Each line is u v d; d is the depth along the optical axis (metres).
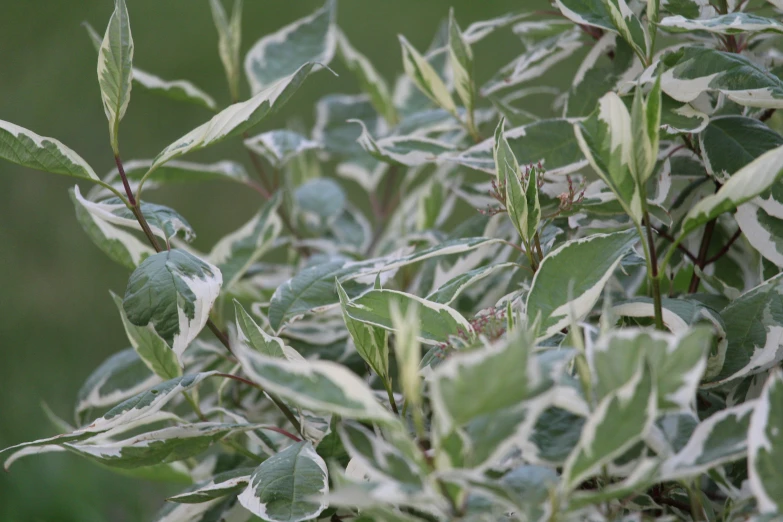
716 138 1.57
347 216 1.98
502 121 1.54
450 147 1.66
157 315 1.52
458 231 1.69
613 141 1.44
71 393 2.45
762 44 1.70
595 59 1.65
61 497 1.89
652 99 1.42
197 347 1.73
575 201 1.56
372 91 1.93
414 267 1.81
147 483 1.98
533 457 1.41
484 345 1.44
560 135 1.60
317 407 1.38
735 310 1.52
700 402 1.57
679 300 1.51
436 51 1.91
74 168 1.54
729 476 1.51
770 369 1.52
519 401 1.36
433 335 1.49
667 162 1.59
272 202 1.73
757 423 1.39
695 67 1.55
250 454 1.63
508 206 1.52
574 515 1.39
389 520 1.39
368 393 1.38
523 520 1.38
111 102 1.54
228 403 1.76
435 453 1.38
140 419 1.58
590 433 1.38
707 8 1.59
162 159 1.54
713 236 1.67
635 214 1.45
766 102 1.53
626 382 1.38
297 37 1.85
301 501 1.49
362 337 1.51
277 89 1.53
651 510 1.49
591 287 1.49
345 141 1.99
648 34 1.59
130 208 1.55
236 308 1.52
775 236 1.54
